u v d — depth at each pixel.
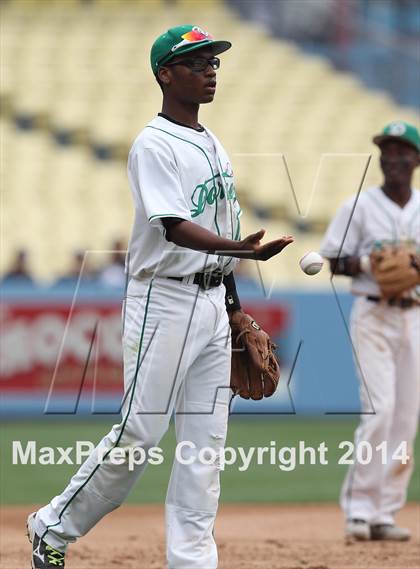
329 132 64.75
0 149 61.19
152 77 66.62
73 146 62.81
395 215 24.88
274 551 22.38
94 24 69.12
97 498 15.48
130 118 64.38
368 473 24.22
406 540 24.31
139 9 70.31
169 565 15.29
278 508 29.58
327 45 69.94
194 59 15.29
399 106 67.50
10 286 45.72
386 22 71.00
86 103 64.69
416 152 25.08
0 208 57.81
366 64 69.06
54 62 66.50
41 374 45.53
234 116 65.25
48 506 15.95
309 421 45.91
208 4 71.12
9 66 65.81
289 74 68.31
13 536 24.25
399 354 24.91
